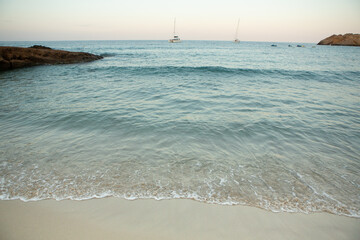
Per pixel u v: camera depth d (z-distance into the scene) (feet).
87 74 46.21
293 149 13.87
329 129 17.15
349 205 9.12
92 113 20.13
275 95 27.89
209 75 44.70
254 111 21.18
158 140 14.79
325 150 13.85
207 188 9.93
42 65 61.21
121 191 9.66
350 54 134.72
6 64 52.54
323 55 122.11
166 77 42.52
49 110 21.03
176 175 10.89
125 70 51.26
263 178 10.78
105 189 9.78
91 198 9.20
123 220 8.05
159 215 8.31
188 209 8.63
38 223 7.90
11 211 8.45
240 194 9.58
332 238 7.56
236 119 18.84
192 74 45.85
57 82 36.76
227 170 11.39
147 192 9.61
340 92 30.50
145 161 12.14
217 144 14.33
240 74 45.80
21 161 12.04
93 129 16.67
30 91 29.66
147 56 104.27
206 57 98.68
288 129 16.96
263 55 117.91
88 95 27.48
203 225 7.88
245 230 7.73
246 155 12.98
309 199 9.40
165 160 12.27
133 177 10.69
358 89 32.96
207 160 12.34
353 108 22.71
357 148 14.23
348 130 17.03
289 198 9.43
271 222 8.12
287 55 120.26
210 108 22.07
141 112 20.62
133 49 181.16
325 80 40.65
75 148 13.60
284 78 42.01
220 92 29.32
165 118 18.98
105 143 14.33
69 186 9.98
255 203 9.07
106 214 8.34
